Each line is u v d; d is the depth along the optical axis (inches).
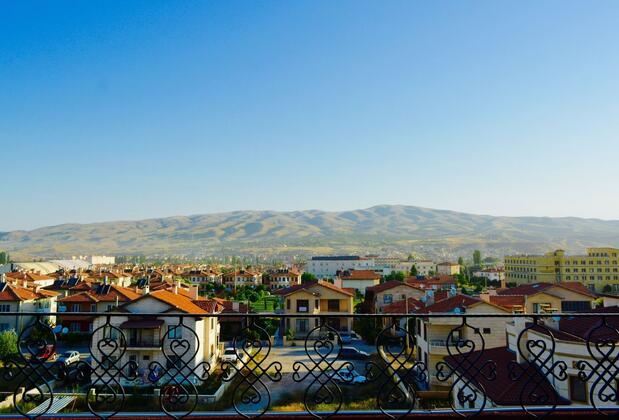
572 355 529.7
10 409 665.0
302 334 1737.2
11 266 4665.4
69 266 7170.3
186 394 191.5
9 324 1791.3
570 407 189.3
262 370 194.7
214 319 1239.5
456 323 997.8
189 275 4766.2
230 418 183.5
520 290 1601.9
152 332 1047.0
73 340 1670.8
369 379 201.0
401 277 4015.8
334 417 185.3
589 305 1402.6
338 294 1840.6
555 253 4790.8
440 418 186.7
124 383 858.1
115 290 2000.5
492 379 203.9
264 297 3422.7
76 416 185.2
